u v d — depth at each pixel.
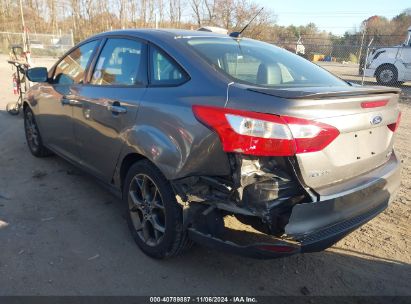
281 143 2.39
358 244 3.58
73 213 3.93
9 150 5.84
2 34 31.53
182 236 2.95
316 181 2.56
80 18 43.47
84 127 3.91
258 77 3.00
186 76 2.96
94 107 3.68
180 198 2.80
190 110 2.72
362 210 2.83
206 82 2.81
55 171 5.01
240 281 3.02
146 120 3.05
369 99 2.74
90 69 4.02
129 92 3.32
